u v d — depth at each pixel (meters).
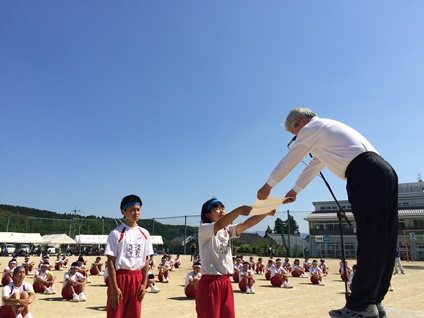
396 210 2.41
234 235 3.72
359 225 2.40
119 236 4.15
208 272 3.52
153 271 19.73
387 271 2.38
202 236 3.49
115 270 4.04
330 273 20.55
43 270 11.73
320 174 3.12
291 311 8.76
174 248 38.19
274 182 2.85
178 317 7.91
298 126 3.03
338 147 2.59
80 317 7.85
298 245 35.62
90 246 45.28
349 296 2.41
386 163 2.47
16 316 6.84
